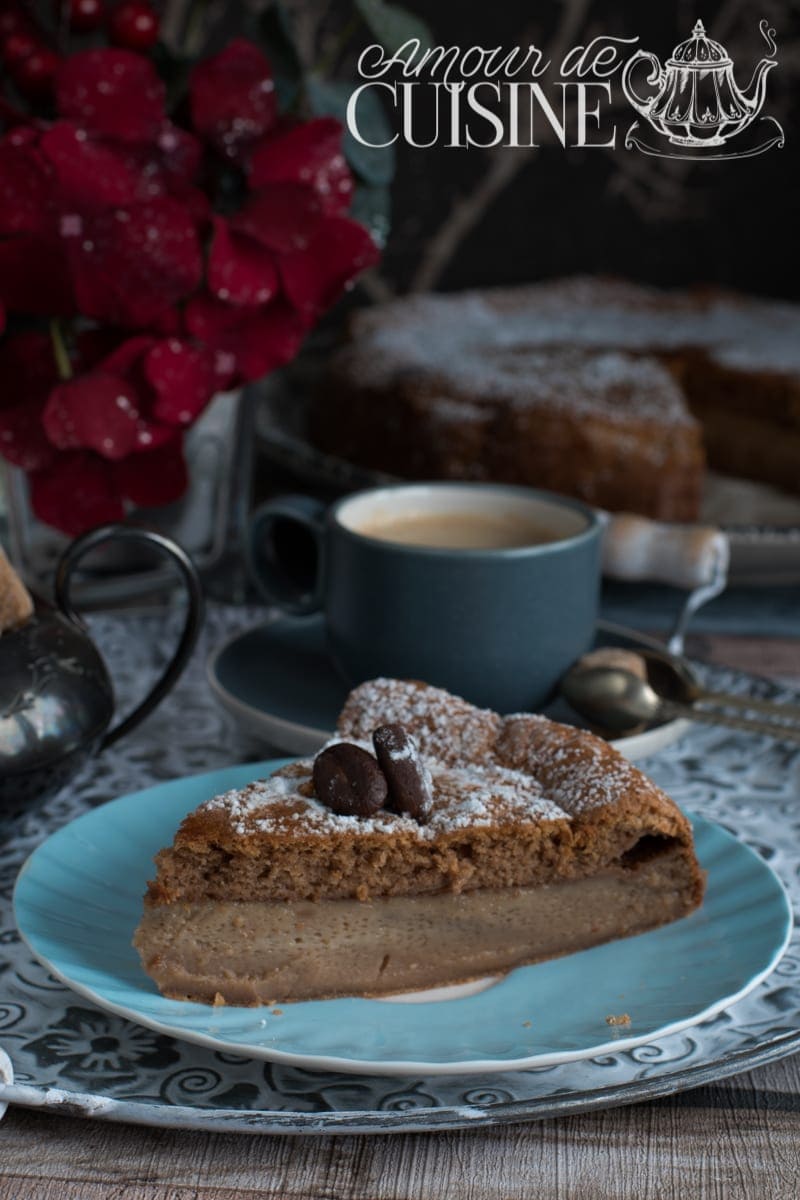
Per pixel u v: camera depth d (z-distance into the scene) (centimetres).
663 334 128
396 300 134
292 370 125
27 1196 57
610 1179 58
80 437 73
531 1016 61
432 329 123
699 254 136
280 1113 58
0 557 67
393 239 131
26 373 75
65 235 72
